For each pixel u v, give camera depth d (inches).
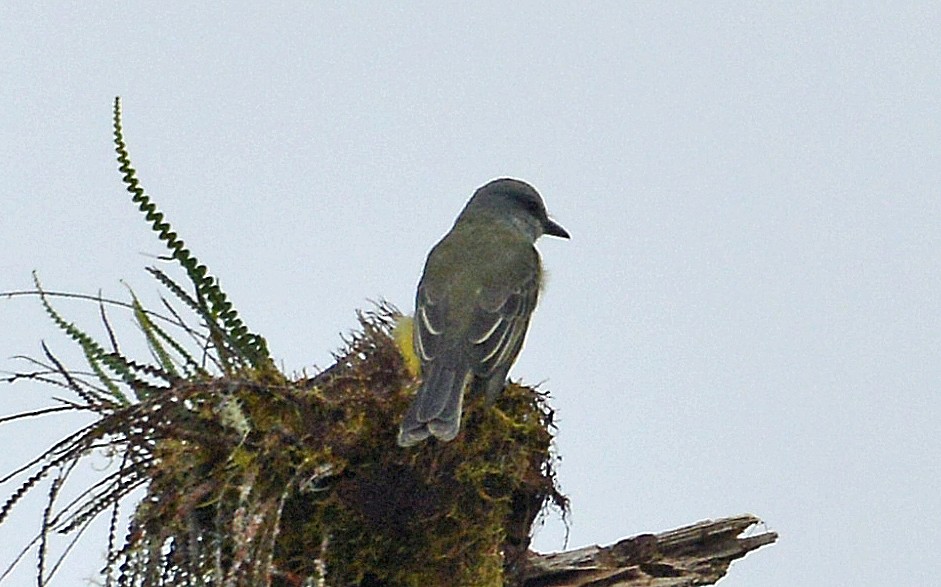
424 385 434.9
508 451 438.0
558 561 464.8
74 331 441.1
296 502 411.8
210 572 404.5
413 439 407.8
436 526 422.0
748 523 474.9
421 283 537.3
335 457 411.2
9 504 393.7
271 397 418.6
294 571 411.8
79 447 395.5
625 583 464.8
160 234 452.1
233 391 412.2
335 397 423.8
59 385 425.7
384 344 456.8
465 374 467.8
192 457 407.8
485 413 438.9
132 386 435.5
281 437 407.8
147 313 452.1
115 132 455.2
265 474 406.6
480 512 428.5
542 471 455.2
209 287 452.4
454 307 516.4
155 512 402.0
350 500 414.3
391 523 418.3
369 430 417.4
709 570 471.2
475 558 426.3
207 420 410.9
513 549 457.4
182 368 451.2
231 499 404.5
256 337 452.8
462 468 425.4
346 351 458.9
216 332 451.2
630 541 470.3
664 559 470.0
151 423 403.5
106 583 399.9
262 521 395.9
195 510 407.8
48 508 389.7
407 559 420.8
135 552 399.5
